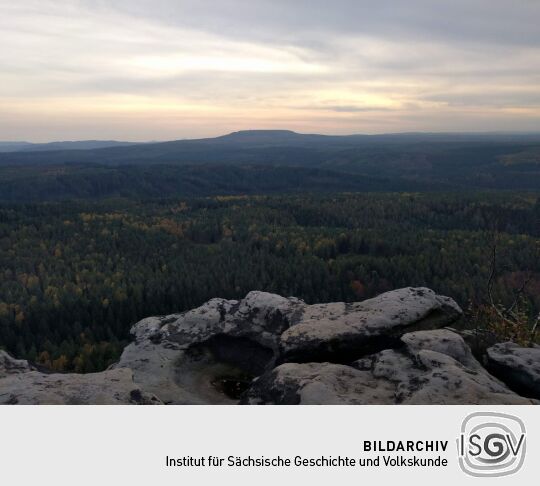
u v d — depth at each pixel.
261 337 25.70
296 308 26.20
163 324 28.59
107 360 65.81
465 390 14.93
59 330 80.00
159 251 132.88
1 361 20.23
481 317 23.55
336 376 17.16
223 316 28.20
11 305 84.75
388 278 108.44
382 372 17.33
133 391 16.44
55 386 16.58
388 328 21.44
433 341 18.80
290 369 17.83
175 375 24.12
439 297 24.84
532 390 16.45
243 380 24.61
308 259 121.56
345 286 105.44
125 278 106.88
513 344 19.16
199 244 148.62
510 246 120.25
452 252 118.19
